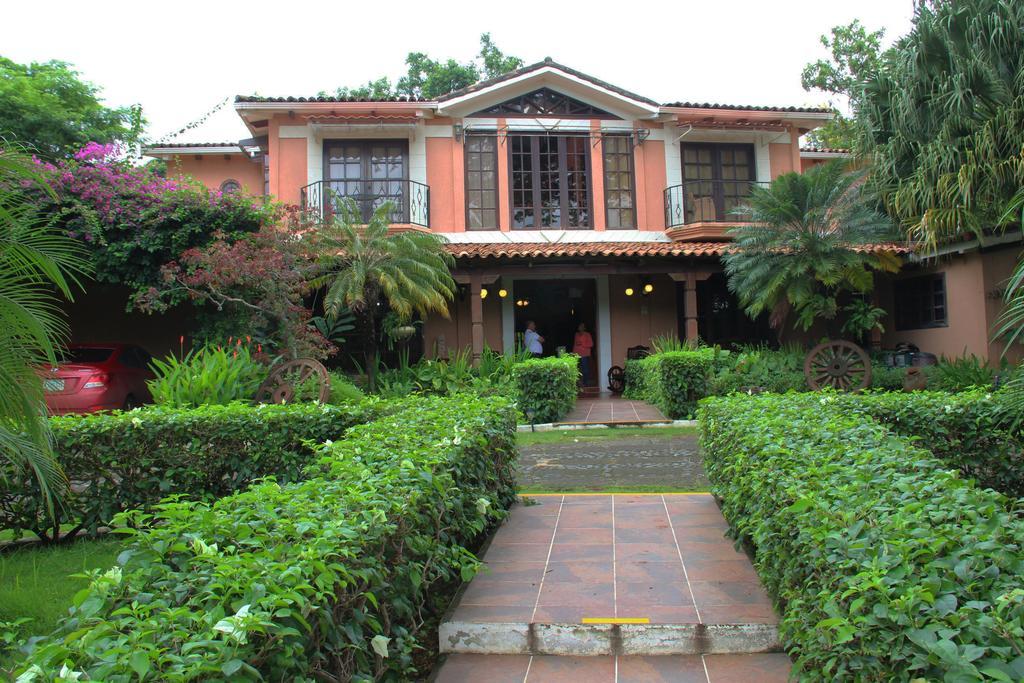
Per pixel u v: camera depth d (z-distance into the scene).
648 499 6.27
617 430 11.05
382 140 15.90
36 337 4.24
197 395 8.53
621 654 3.51
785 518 2.99
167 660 1.58
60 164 12.18
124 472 5.47
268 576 1.92
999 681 1.50
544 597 3.96
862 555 2.12
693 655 3.47
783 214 12.49
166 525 2.45
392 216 15.57
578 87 16.33
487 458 5.02
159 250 12.06
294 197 15.48
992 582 1.84
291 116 15.40
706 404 6.01
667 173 16.59
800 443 3.85
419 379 13.35
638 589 4.05
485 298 16.44
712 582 4.13
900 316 16.02
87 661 1.59
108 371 10.53
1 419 4.12
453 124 16.02
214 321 12.18
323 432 5.80
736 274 13.56
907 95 10.88
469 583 4.22
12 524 5.27
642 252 14.09
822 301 12.73
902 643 1.78
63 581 4.30
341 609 2.29
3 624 2.51
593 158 16.41
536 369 11.70
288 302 11.08
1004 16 9.98
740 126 16.39
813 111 16.14
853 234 12.44
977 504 2.37
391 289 12.18
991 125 9.95
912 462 3.14
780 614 3.46
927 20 10.58
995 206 10.36
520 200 16.19
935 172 10.55
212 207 12.15
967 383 11.77
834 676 2.19
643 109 16.17
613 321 16.70
